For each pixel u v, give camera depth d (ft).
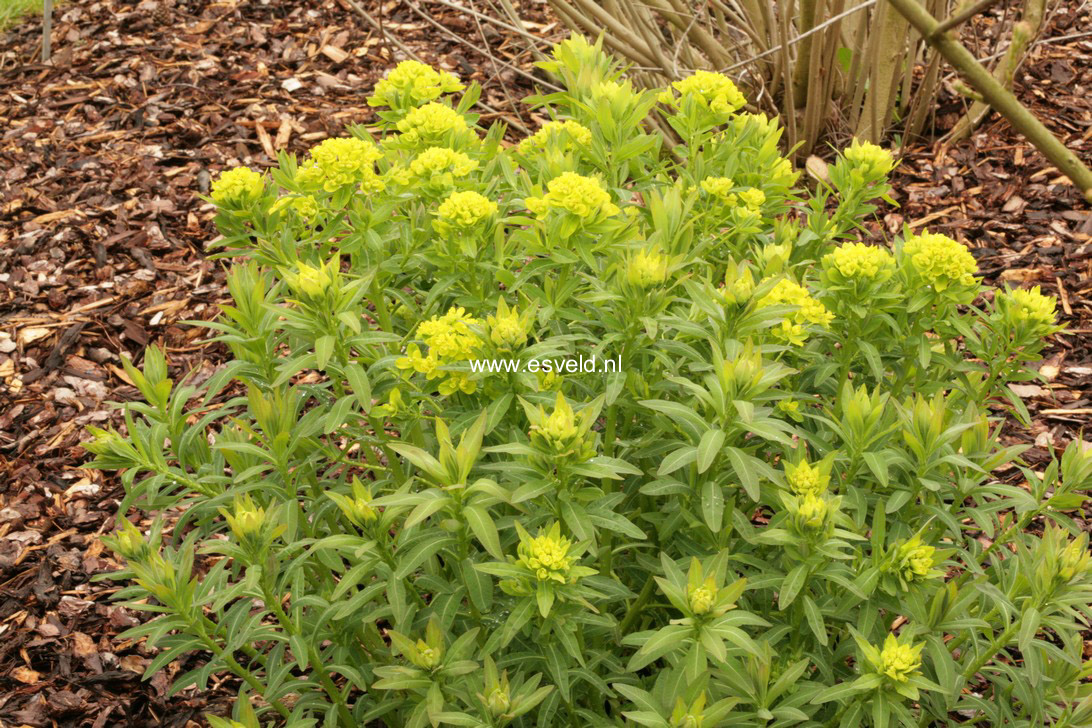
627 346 6.91
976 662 6.85
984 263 14.37
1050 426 12.01
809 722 6.67
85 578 11.03
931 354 7.90
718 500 6.34
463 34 20.06
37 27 20.95
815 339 8.20
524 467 6.07
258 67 19.35
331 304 6.62
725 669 6.07
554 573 5.61
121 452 6.95
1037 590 6.47
